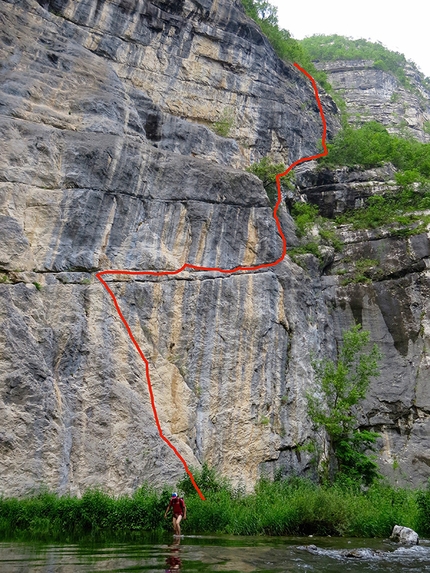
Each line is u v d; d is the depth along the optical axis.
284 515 18.25
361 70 85.44
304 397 27.59
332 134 50.06
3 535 15.09
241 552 13.72
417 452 29.69
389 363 32.06
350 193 40.75
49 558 11.59
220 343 25.73
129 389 22.42
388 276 34.53
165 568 10.86
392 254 35.12
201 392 24.52
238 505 19.73
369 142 47.53
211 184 28.61
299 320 29.22
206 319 25.78
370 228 36.91
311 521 18.42
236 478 23.89
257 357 26.42
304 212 39.16
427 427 30.17
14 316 20.69
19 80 27.38
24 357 20.22
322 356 30.52
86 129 27.73
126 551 12.91
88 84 30.09
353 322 33.62
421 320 32.78
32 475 18.92
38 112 26.80
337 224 38.25
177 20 39.62
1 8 29.88
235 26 42.59
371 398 31.08
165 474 21.59
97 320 22.80
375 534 18.88
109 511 17.17
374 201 39.81
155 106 34.50
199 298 25.92
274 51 46.34
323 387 27.58
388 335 32.88
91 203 24.62
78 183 24.83
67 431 20.38
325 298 34.19
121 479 20.66
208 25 41.22
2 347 20.00
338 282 34.69
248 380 25.81
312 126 46.56
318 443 27.45
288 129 43.00
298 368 27.98
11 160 23.95
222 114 40.47
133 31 37.47
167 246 26.47
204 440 23.78
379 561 13.80
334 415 26.59
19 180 23.81
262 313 27.31
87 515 16.81
